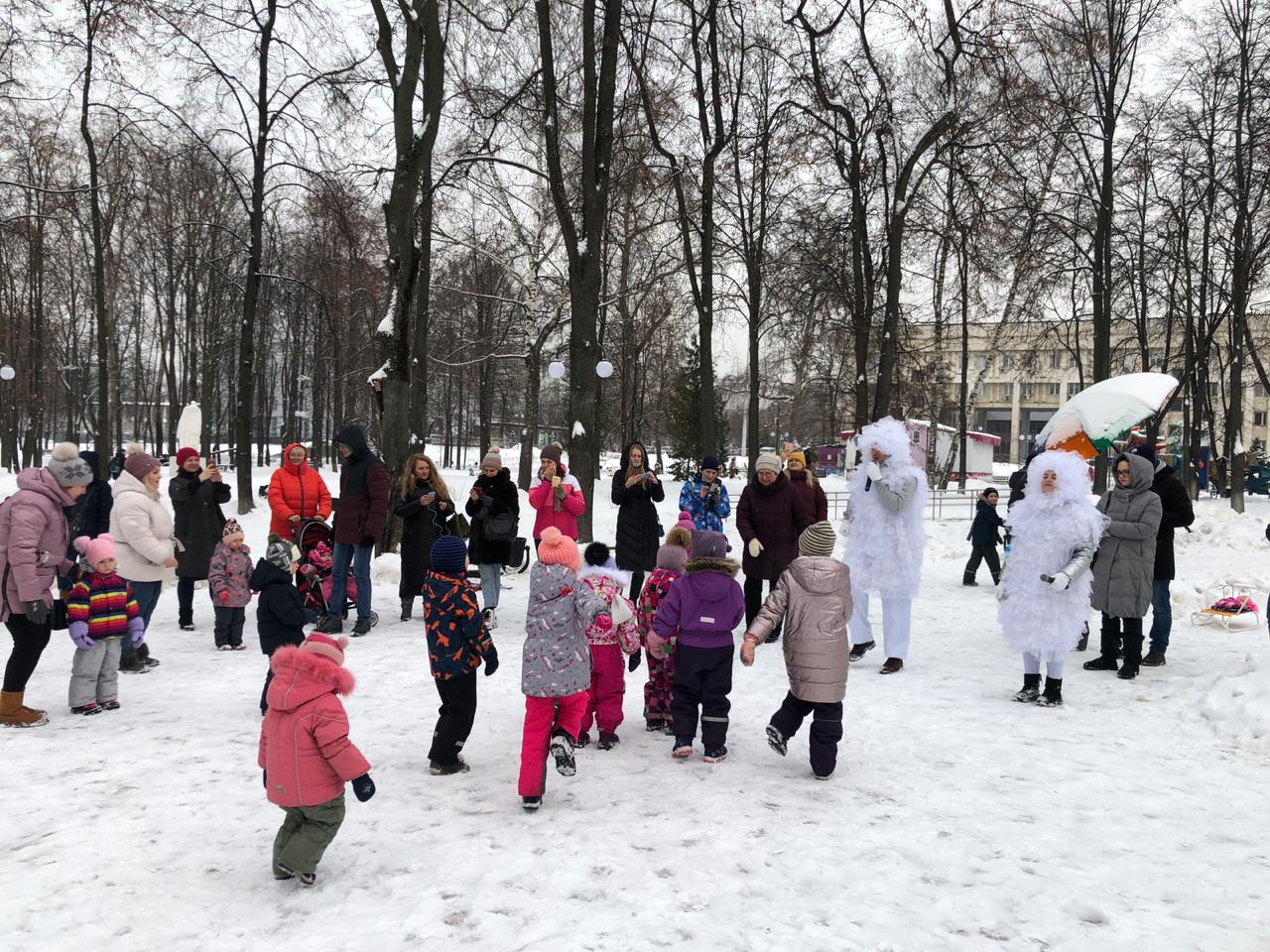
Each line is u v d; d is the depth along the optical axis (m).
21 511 6.02
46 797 4.79
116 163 25.03
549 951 3.20
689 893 3.70
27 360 39.38
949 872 3.92
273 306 38.81
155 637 9.55
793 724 5.37
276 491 10.23
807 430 67.12
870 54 18.69
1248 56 23.16
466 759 5.60
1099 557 7.91
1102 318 24.00
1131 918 3.47
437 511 10.26
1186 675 7.81
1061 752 5.73
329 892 3.72
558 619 4.83
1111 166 23.95
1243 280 24.73
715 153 19.09
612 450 56.69
